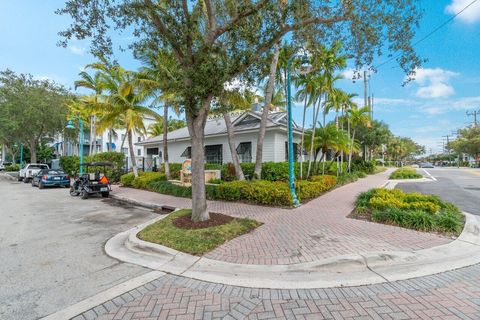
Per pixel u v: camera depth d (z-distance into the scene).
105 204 11.36
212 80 5.71
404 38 6.28
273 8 5.70
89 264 4.55
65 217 8.65
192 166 6.66
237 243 5.24
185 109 6.24
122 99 16.06
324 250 4.66
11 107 23.33
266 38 6.14
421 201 7.67
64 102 26.52
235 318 2.92
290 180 8.84
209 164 17.78
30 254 5.09
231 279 3.87
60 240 6.04
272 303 3.21
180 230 5.85
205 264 4.38
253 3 5.79
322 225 6.29
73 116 25.97
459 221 6.18
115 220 8.17
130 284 3.77
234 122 17.81
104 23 5.87
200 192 6.59
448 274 3.88
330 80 12.90
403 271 3.99
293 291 3.49
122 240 6.01
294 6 5.74
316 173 16.09
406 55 6.46
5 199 12.87
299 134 17.03
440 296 3.29
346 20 6.45
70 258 4.86
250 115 17.39
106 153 20.45
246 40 6.03
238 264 4.31
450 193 12.04
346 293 3.40
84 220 8.18
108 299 3.36
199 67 5.66
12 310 3.12
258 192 9.30
